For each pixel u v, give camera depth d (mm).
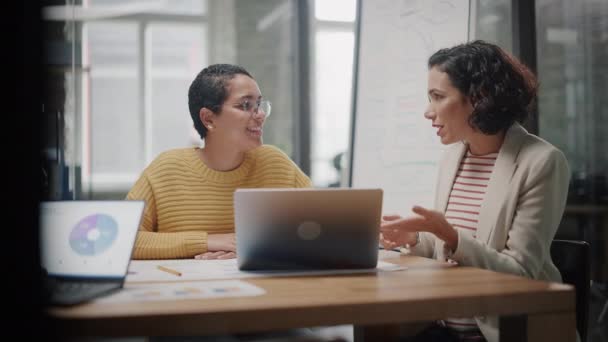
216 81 1863
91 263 1118
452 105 1634
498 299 1025
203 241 1648
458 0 2457
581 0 3273
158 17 6332
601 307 3158
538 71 2479
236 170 1932
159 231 1865
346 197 1279
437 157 2498
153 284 1135
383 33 2949
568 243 1546
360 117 3090
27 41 646
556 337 1063
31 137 654
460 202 1688
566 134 3314
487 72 1588
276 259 1282
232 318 895
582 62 3283
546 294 1053
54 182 2432
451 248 1414
